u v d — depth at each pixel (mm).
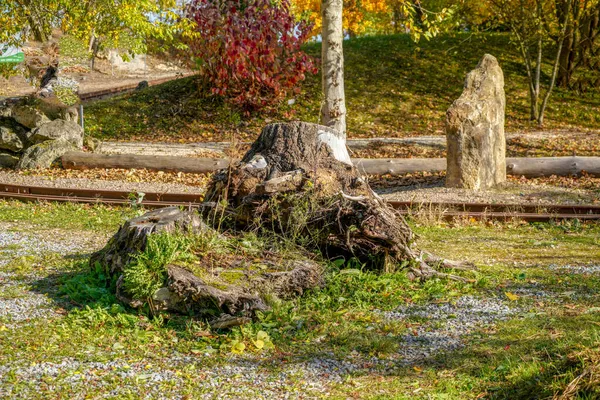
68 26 21250
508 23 25156
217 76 24500
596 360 4262
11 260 8250
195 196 12852
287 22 22984
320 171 7469
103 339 5531
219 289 5906
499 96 14516
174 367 4984
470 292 6875
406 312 6266
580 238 10102
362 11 29750
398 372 4875
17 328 5723
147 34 21453
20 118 17766
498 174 14344
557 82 27281
